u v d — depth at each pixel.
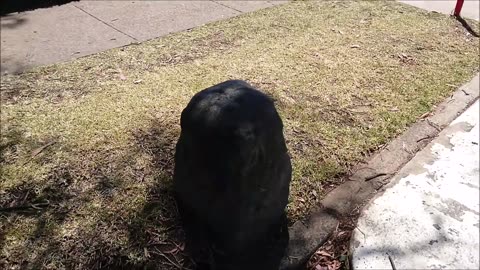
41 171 2.42
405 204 2.34
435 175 2.53
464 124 2.95
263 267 1.99
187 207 2.04
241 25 4.21
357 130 2.83
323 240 2.15
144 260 1.98
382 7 4.70
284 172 1.94
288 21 4.32
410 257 2.08
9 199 2.25
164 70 3.42
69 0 4.67
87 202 2.25
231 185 1.75
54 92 3.12
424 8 4.70
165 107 2.98
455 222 2.26
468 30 4.23
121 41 3.87
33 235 2.07
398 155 2.66
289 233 2.15
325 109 3.01
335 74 3.42
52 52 3.66
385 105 3.08
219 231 1.94
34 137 2.67
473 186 2.48
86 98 3.06
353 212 2.29
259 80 3.30
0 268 1.93
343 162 2.58
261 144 1.74
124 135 2.71
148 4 4.68
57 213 2.19
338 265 2.07
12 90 3.12
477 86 3.34
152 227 2.13
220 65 3.50
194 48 3.77
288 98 3.10
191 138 1.77
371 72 3.46
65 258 1.98
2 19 4.21
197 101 1.79
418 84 3.33
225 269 1.96
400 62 3.62
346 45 3.87
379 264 2.05
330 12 4.55
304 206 2.29
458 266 2.06
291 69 3.47
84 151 2.57
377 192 2.40
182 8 4.60
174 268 1.96
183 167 1.89
